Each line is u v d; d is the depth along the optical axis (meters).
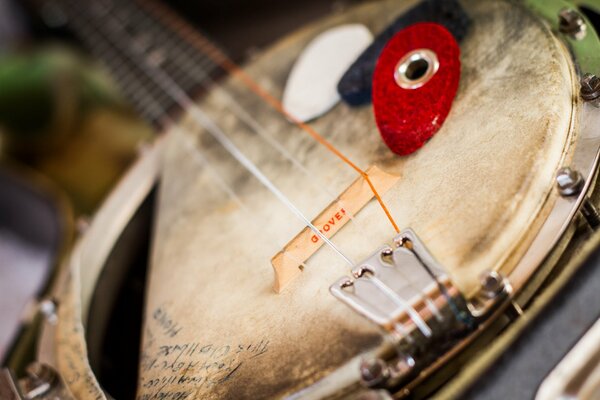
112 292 0.38
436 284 0.28
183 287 0.33
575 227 0.29
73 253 0.38
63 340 0.34
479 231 0.28
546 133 0.29
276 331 0.30
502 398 0.27
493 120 0.31
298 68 0.39
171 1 0.62
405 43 0.34
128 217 0.39
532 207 0.29
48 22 0.63
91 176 0.52
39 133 0.54
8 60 0.61
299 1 0.62
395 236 0.30
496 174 0.29
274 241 0.32
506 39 0.33
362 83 0.35
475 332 0.28
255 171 0.36
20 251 0.53
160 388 0.31
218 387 0.29
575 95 0.31
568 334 0.28
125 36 0.55
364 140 0.34
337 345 0.28
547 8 0.33
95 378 0.32
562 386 0.27
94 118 0.55
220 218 0.35
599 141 0.29
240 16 0.62
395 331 0.27
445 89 0.32
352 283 0.29
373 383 0.27
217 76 0.45
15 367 0.34
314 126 0.36
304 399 0.28
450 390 0.28
